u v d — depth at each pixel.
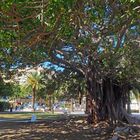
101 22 12.76
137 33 18.91
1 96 57.19
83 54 19.77
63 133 23.09
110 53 17.72
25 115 47.44
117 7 11.96
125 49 18.92
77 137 21.44
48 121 32.12
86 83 26.55
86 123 26.56
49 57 20.44
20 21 10.51
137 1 9.79
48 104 69.94
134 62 22.98
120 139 20.19
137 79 25.69
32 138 21.20
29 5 9.55
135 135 20.92
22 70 27.61
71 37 12.86
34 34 11.09
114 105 26.19
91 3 11.02
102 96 26.22
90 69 25.20
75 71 26.86
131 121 26.52
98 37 14.50
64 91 36.50
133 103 70.75
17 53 14.91
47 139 20.80
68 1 9.27
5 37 10.89
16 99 78.81
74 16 10.74
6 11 9.77
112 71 24.16
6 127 27.42
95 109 26.27
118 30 13.45
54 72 31.48
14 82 35.00
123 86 26.88
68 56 21.53
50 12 9.54
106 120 25.75
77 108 68.75
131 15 11.27
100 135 22.00
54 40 12.26
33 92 69.62
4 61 19.75
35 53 15.88
